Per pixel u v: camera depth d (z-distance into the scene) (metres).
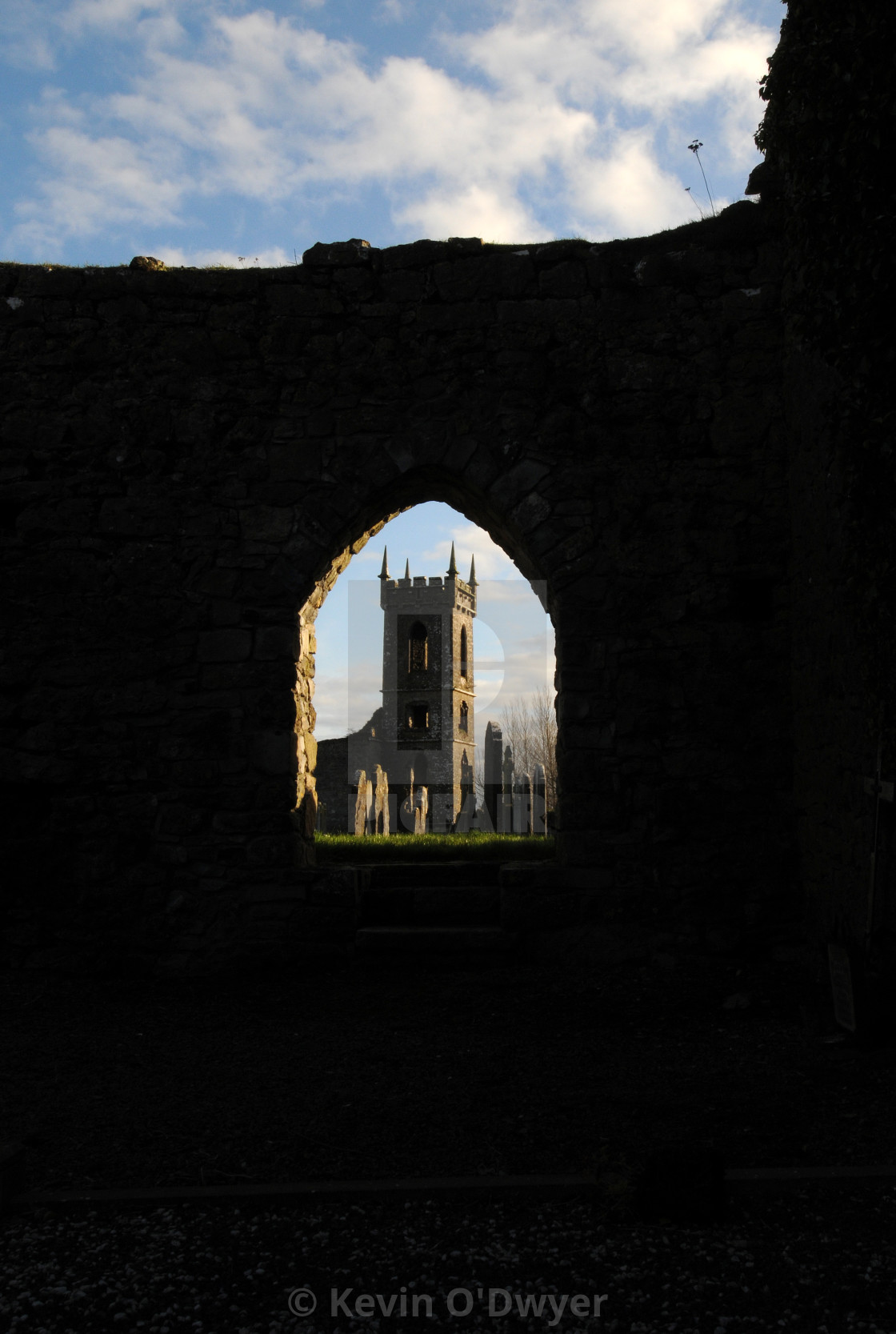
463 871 7.95
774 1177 3.36
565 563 7.56
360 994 6.59
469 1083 4.74
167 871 7.35
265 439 7.77
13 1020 6.12
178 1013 6.28
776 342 7.66
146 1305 2.67
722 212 7.78
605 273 7.80
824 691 6.62
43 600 7.62
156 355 7.84
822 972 6.58
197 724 7.48
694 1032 5.66
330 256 7.92
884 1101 4.30
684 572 7.52
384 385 7.79
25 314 7.88
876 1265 2.82
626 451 7.65
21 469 7.73
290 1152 3.83
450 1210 3.25
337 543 7.87
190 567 7.66
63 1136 4.07
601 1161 3.47
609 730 7.41
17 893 7.36
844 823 6.22
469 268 7.85
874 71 5.05
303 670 7.87
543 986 6.64
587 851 7.27
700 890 7.19
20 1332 2.56
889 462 5.18
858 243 5.23
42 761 7.47
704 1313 2.60
